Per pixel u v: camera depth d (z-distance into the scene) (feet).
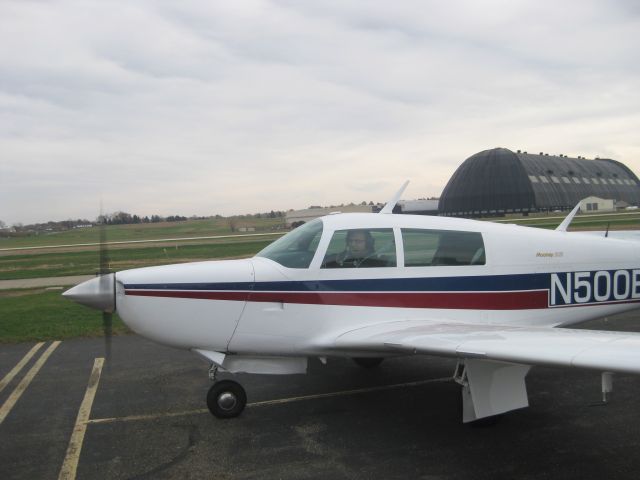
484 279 18.39
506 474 12.78
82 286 15.89
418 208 283.79
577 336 13.47
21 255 104.42
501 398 14.55
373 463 13.43
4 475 13.15
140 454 14.16
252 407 17.54
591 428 15.39
